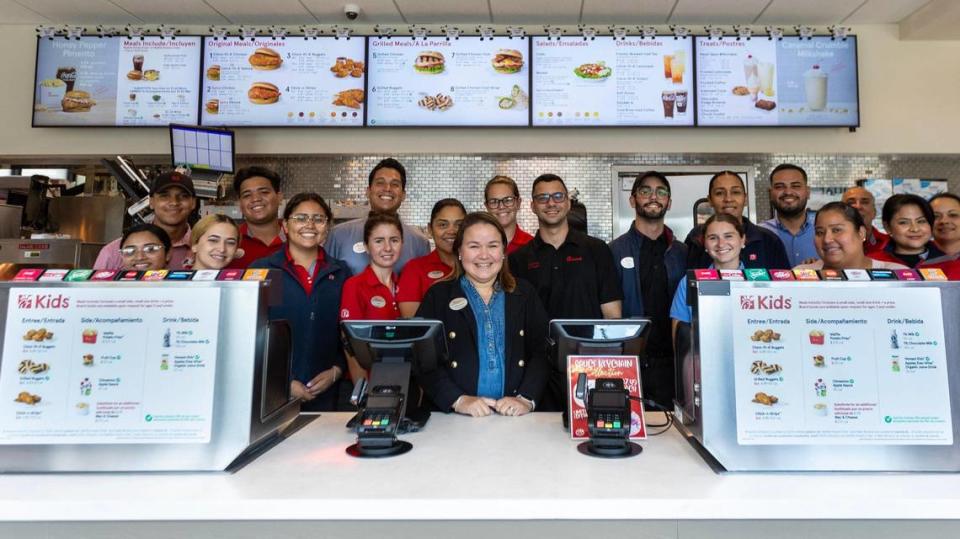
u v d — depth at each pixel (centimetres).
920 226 238
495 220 183
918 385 113
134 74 373
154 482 106
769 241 278
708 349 116
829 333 116
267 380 126
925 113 378
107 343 117
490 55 372
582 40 371
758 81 367
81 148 383
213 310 119
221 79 372
